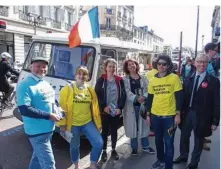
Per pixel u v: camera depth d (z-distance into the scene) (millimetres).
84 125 4062
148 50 10273
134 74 4984
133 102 4949
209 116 4129
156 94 4141
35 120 3299
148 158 4996
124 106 5023
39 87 3309
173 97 4098
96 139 3986
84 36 5066
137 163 4754
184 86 4398
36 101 3281
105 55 5844
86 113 4043
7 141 5625
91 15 5070
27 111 3143
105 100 4699
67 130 3977
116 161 4820
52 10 32312
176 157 4980
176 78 4090
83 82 4074
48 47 5809
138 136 5109
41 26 30016
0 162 4605
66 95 3945
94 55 5383
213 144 5672
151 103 4281
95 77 5336
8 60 7285
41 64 3342
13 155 4926
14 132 6223
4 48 25125
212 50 5113
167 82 4062
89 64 5387
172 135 4133
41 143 3354
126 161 4836
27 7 28000
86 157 4996
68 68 5516
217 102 4023
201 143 4320
